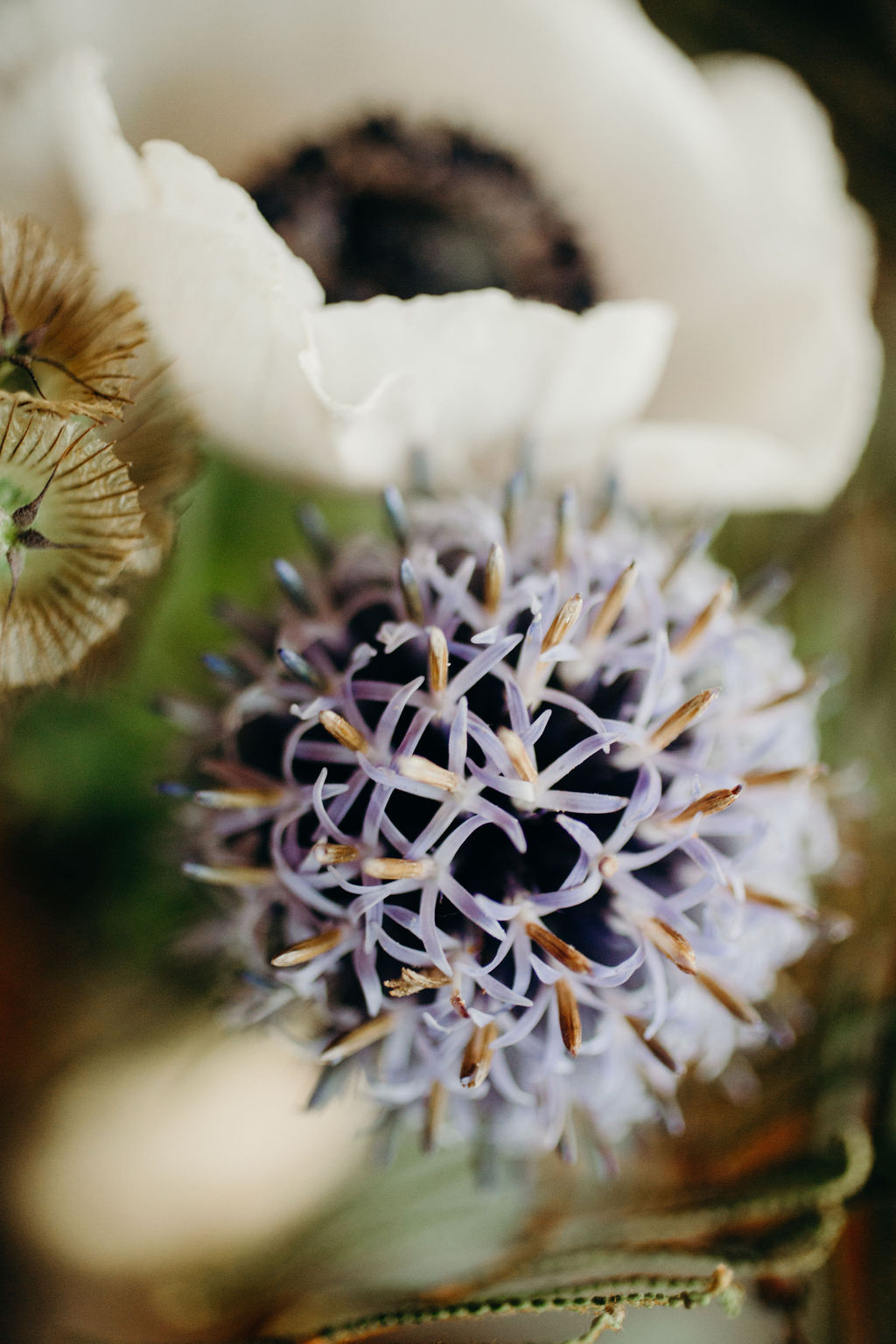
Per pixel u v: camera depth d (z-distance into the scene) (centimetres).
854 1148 14
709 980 12
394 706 11
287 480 14
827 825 14
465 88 14
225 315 12
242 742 12
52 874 15
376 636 12
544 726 12
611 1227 14
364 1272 14
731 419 15
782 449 15
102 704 14
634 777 12
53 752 14
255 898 12
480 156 14
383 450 13
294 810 12
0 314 11
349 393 13
